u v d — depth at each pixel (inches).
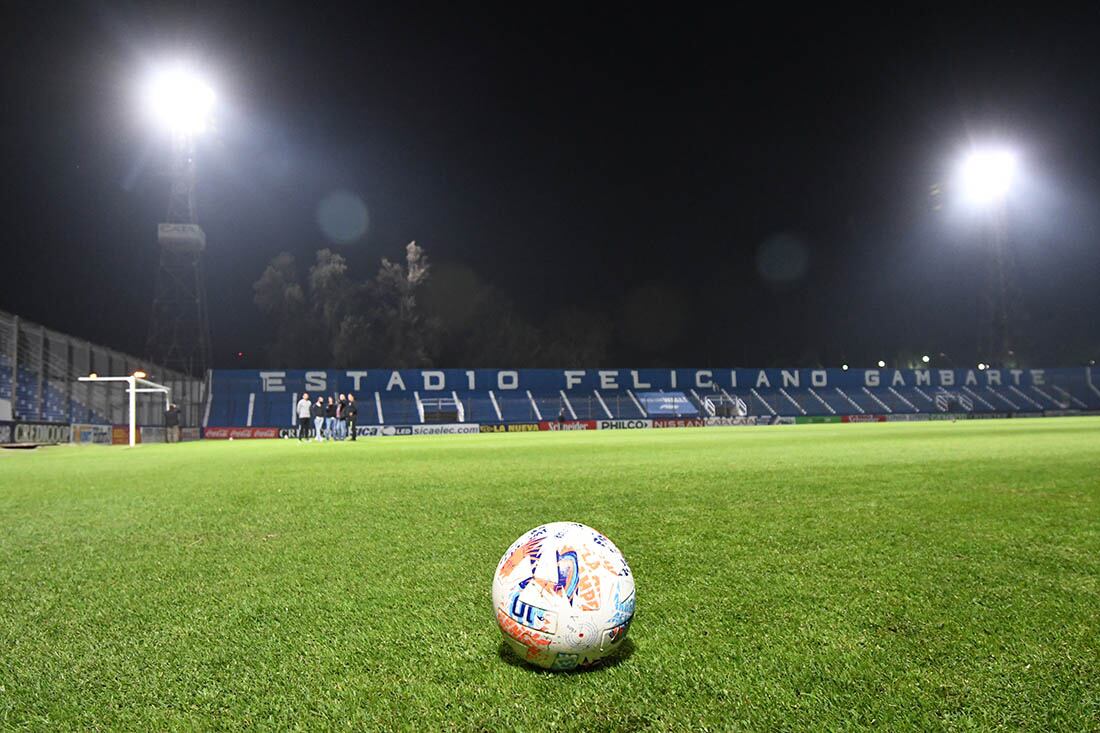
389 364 1968.5
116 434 1055.0
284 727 78.9
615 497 263.4
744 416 1899.6
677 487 292.4
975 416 1994.3
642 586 134.2
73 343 1130.0
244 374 1664.6
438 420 1726.1
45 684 92.4
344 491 298.0
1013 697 84.6
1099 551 163.9
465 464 448.5
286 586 139.1
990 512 220.2
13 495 300.4
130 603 129.1
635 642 103.0
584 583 88.4
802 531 189.6
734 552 163.9
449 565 155.4
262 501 268.1
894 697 84.4
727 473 349.7
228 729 78.9
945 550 165.0
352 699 85.6
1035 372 2167.8
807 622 111.7
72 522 222.4
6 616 122.0
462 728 77.6
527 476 352.8
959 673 91.5
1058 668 93.0
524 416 1795.0
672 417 1894.7
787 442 693.3
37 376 1030.4
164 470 436.5
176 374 1507.1
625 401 1904.5
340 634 109.3
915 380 2108.8
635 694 85.4
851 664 94.4
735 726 77.3
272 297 1924.2
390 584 139.4
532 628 87.8
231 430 1460.4
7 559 167.6
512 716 80.1
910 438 735.1
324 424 1194.6
